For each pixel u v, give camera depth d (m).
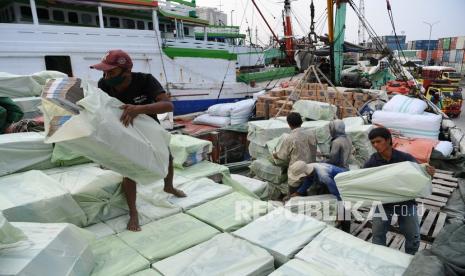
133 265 2.28
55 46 8.52
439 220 4.19
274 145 5.48
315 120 7.01
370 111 8.04
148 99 2.82
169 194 3.42
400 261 2.30
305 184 4.27
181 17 11.80
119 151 2.41
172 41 10.57
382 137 2.99
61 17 9.49
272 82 15.11
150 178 2.74
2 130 4.47
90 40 8.99
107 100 2.41
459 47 34.97
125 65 2.63
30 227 2.08
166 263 2.28
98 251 2.46
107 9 9.74
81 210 2.81
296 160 4.71
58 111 2.30
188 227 2.83
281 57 17.67
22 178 3.09
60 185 2.91
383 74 13.95
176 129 8.58
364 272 2.19
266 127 5.95
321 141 5.91
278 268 2.22
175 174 4.21
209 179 3.96
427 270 2.07
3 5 9.34
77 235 2.20
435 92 13.73
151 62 10.16
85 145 2.31
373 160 3.21
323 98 8.90
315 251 2.41
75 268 1.99
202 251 2.42
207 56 11.47
